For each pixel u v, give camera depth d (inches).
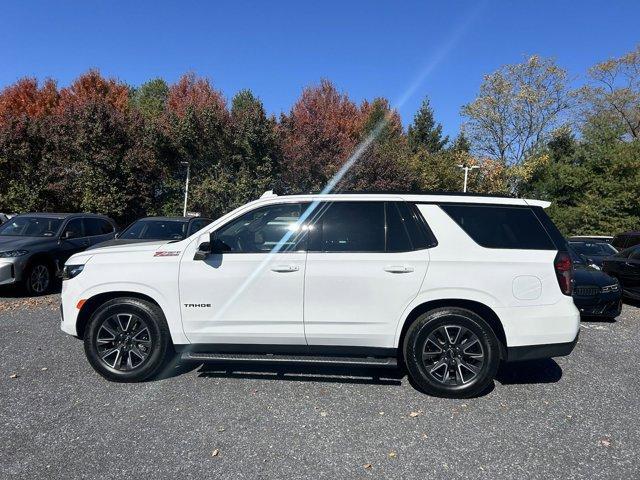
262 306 174.1
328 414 157.9
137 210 970.1
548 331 168.4
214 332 176.7
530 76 1455.5
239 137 1039.6
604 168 1165.1
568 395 178.1
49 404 162.1
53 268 384.2
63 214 429.4
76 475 120.1
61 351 219.1
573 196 1210.0
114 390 174.7
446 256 170.7
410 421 153.7
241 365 203.5
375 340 172.1
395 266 169.9
